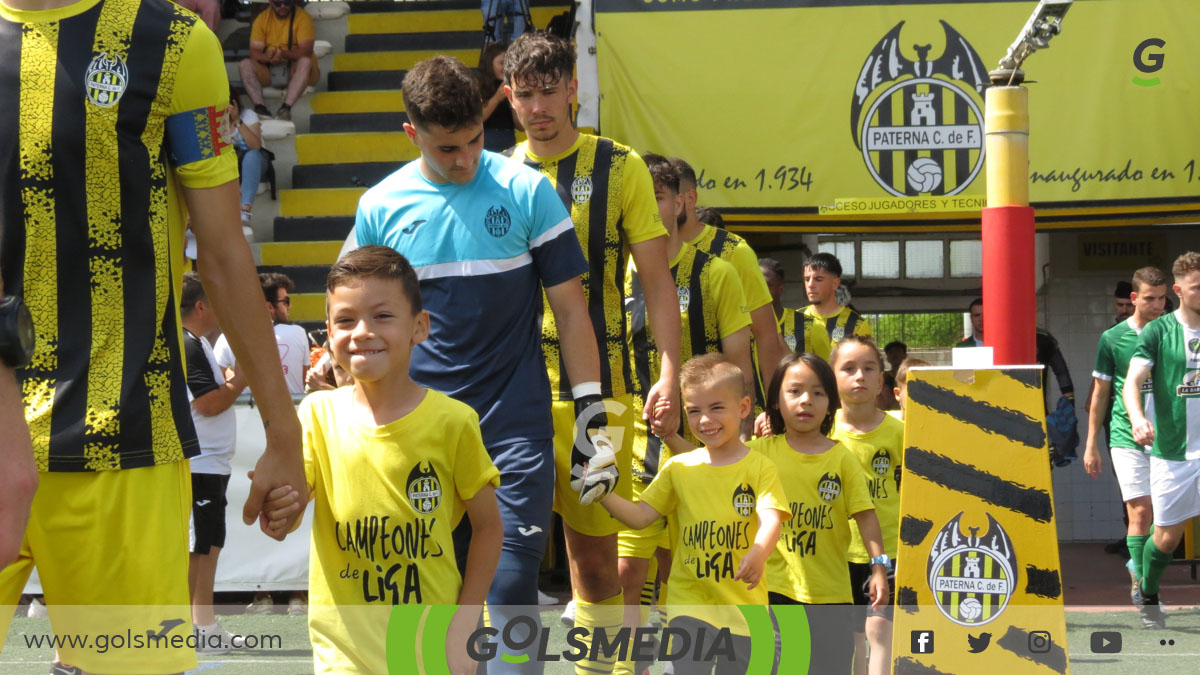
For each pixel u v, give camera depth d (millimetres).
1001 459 6004
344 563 4816
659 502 6500
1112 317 17234
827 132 13734
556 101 6551
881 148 13734
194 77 3891
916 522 6039
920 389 6062
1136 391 10617
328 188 16562
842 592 6777
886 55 13695
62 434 3703
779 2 13734
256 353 4141
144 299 3836
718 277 8375
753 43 13742
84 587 3781
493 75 13391
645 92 13797
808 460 6805
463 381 5621
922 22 13672
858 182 13742
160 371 3873
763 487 6266
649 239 6629
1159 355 10594
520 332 5711
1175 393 10500
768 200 13758
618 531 6578
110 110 3740
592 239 6613
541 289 6508
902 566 6035
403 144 16938
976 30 13656
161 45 3828
